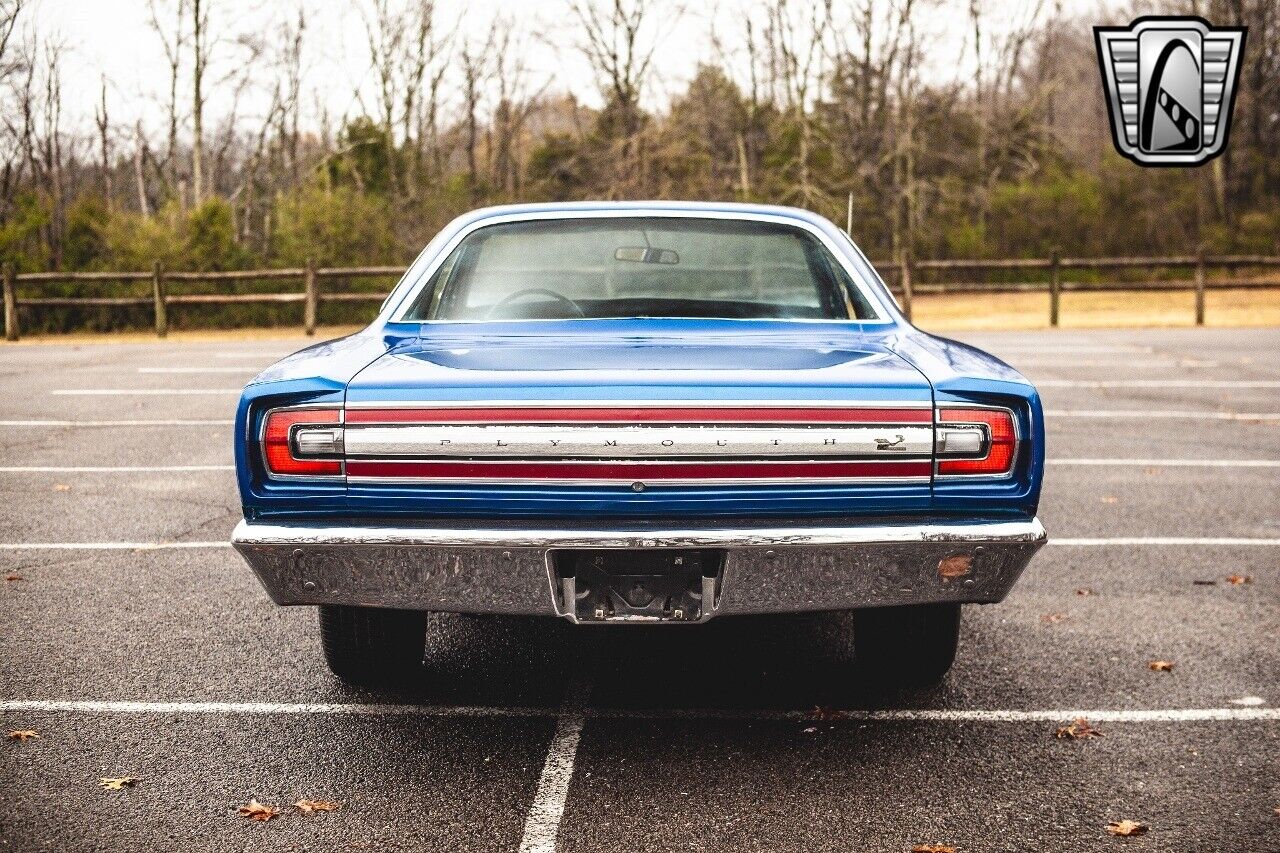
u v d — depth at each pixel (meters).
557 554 2.73
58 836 2.62
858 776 2.94
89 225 27.33
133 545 5.48
